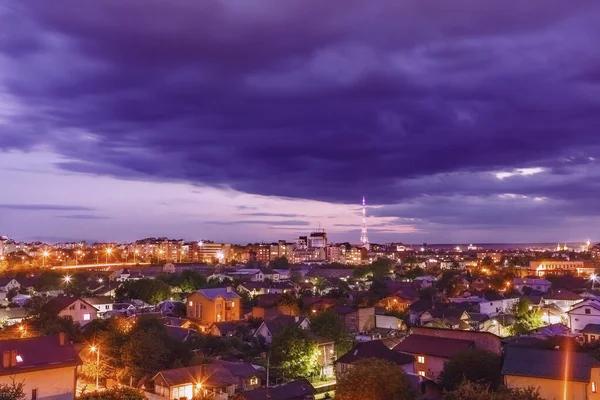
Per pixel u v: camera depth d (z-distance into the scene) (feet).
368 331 354.54
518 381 174.91
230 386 208.74
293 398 189.67
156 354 227.20
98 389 212.02
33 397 170.19
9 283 572.51
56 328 281.13
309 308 403.75
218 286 549.13
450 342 233.96
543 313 384.27
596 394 168.96
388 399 160.04
